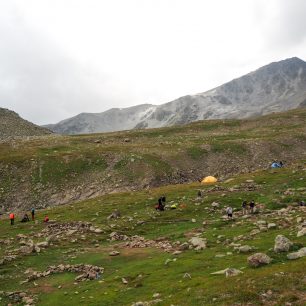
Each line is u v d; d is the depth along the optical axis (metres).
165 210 56.81
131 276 29.70
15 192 89.44
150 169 96.44
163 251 36.56
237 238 34.12
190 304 20.14
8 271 35.59
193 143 118.25
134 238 44.94
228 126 162.12
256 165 102.94
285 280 20.33
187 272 27.50
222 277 23.95
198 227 44.75
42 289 30.59
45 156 104.62
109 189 89.25
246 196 56.59
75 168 98.88
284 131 134.12
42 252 41.34
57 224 55.25
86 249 41.66
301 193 51.06
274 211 45.25
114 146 116.69
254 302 18.81
